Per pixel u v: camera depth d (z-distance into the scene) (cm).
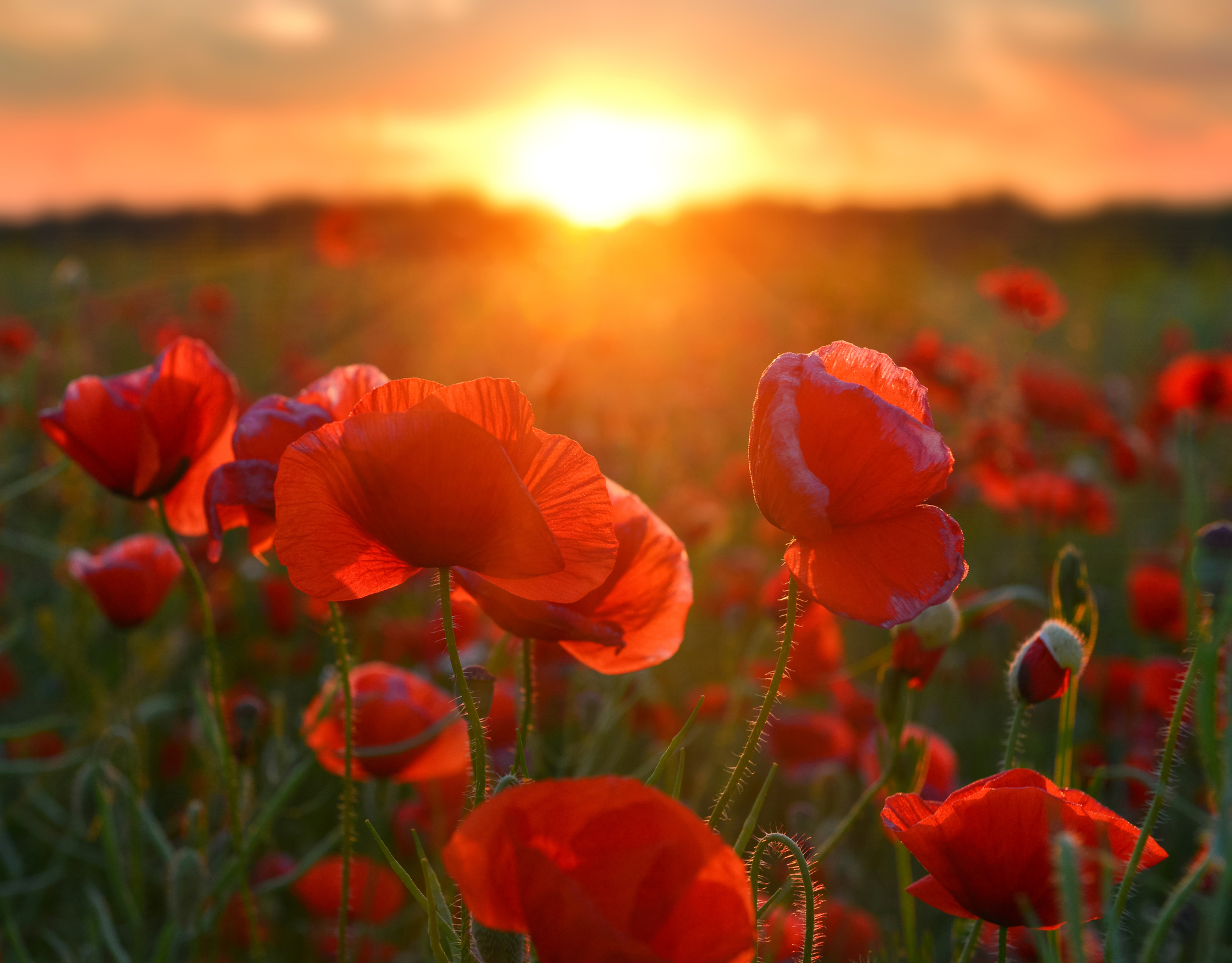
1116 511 168
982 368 189
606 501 50
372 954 76
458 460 48
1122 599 150
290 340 304
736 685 86
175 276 495
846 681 87
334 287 480
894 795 52
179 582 109
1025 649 56
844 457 51
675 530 134
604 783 46
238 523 58
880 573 51
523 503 48
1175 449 175
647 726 90
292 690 111
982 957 70
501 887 46
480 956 48
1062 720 58
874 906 84
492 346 347
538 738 68
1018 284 213
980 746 110
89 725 88
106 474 60
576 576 50
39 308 401
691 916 46
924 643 60
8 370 187
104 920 66
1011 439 154
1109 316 422
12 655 121
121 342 291
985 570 159
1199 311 429
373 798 78
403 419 48
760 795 52
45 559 138
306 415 56
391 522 49
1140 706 93
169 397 59
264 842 77
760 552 158
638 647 55
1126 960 72
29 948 81
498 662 62
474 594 52
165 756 93
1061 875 46
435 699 67
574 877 46
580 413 244
